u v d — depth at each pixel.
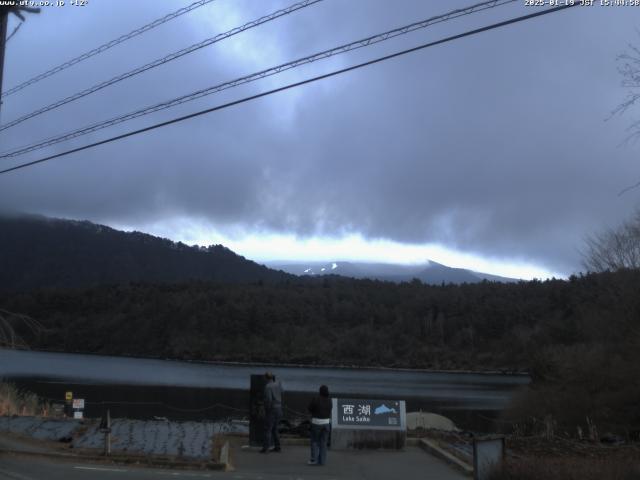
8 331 19.09
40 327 20.88
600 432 30.84
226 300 154.62
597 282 42.84
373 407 15.52
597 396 34.22
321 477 11.79
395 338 137.12
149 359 137.50
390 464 13.41
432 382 96.50
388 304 155.88
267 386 14.47
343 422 15.30
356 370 124.31
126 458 12.74
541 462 11.35
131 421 19.81
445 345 131.38
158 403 52.97
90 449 13.79
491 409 55.03
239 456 13.89
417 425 24.89
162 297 158.38
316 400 13.12
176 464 12.42
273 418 14.34
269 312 148.12
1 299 145.75
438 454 14.38
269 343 140.12
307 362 134.62
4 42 13.51
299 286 176.00
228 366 126.31
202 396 61.84
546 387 37.28
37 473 11.07
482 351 124.12
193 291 163.75
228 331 144.75
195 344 139.88
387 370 123.50
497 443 11.16
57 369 98.19
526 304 121.94
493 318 126.56
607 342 37.00
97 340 145.62
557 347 44.19
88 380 80.00
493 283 153.88
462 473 12.50
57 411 25.12
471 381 99.31
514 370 109.81
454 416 48.16
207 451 13.97
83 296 158.38
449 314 140.38
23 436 15.02
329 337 143.00
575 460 12.53
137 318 151.50
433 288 160.75
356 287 170.12
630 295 36.19
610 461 11.91
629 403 32.62
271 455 14.07
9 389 25.81
